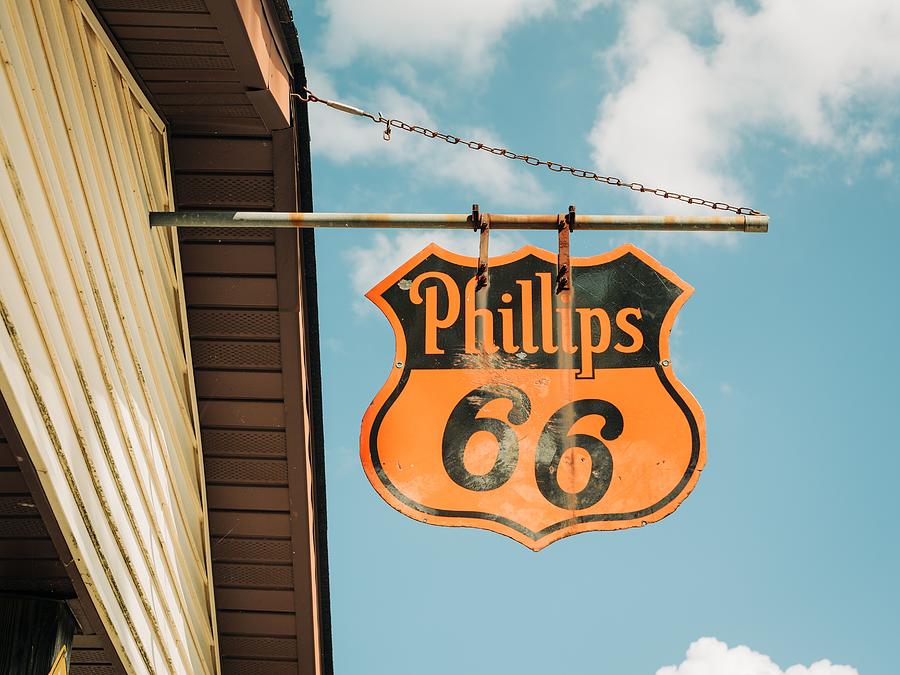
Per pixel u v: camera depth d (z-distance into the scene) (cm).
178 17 544
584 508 548
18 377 458
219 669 738
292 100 638
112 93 564
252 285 654
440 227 579
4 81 456
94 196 539
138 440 588
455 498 550
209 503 705
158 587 624
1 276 443
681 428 560
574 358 570
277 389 676
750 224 582
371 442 557
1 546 586
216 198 641
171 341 645
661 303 579
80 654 664
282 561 718
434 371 569
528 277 582
